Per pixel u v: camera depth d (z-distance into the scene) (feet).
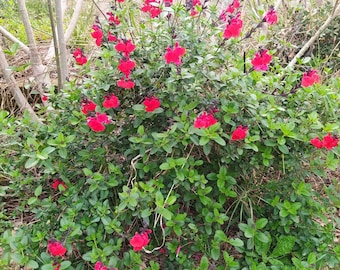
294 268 6.64
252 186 7.47
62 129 7.36
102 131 7.09
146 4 7.75
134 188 6.03
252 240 6.72
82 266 6.43
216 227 6.86
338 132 7.25
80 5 12.16
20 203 7.75
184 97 6.87
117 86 7.27
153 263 6.44
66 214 6.53
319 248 6.92
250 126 6.96
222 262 6.97
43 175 7.66
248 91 6.93
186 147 7.07
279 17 14.33
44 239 6.33
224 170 6.91
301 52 10.68
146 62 7.40
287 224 7.00
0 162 7.41
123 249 7.09
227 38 7.07
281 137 6.65
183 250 6.95
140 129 6.62
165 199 6.65
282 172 7.47
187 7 7.86
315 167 7.22
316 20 14.08
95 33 7.18
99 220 6.57
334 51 13.92
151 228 7.09
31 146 7.23
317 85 7.56
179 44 7.29
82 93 7.44
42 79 10.34
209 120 6.19
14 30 14.58
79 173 7.30
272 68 8.63
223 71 7.54
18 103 9.79
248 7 14.21
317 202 7.39
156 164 6.87
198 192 6.78
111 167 6.82
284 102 7.59
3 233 6.66
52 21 9.17
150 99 6.50
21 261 5.77
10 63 11.76
